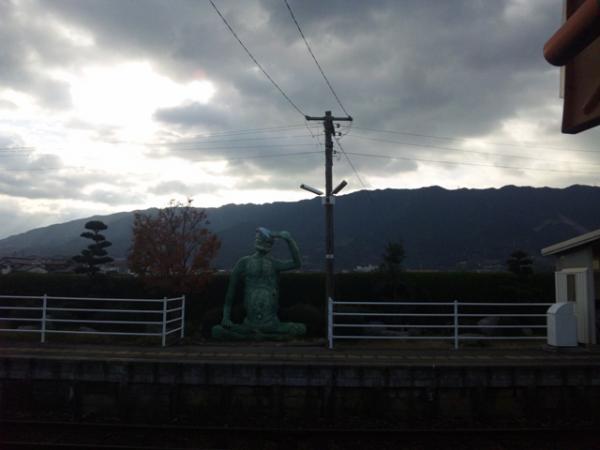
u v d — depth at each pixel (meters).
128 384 9.87
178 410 9.85
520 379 9.66
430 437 8.24
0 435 8.25
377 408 9.60
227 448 7.85
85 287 20.06
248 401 9.85
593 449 7.79
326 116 16.86
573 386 9.80
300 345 12.91
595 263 13.38
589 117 1.98
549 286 19.98
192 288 18.75
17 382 10.12
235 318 15.57
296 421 9.54
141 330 17.06
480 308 20.33
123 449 7.45
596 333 12.91
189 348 12.03
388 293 18.33
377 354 11.19
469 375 9.62
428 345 13.05
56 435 8.30
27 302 19.05
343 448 7.92
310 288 20.75
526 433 8.29
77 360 9.93
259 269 14.98
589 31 1.67
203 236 19.00
